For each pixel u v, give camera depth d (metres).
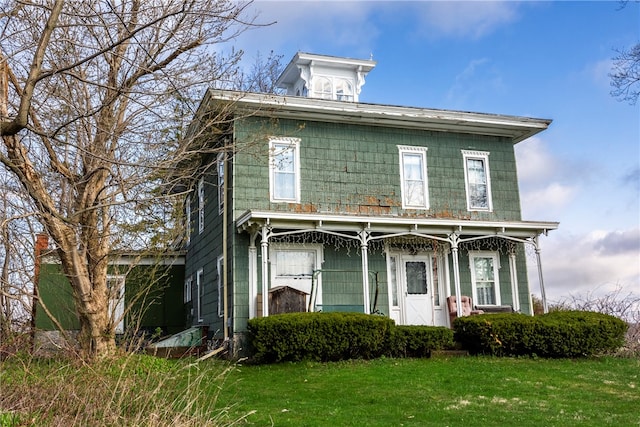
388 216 14.85
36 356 7.45
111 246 11.55
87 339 9.22
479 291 16.89
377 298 15.77
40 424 5.70
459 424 7.64
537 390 10.19
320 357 13.01
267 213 13.80
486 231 16.03
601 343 14.07
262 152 13.23
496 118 17.23
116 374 7.23
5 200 8.59
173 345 15.24
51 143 9.41
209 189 17.97
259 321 12.92
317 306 15.12
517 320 13.96
